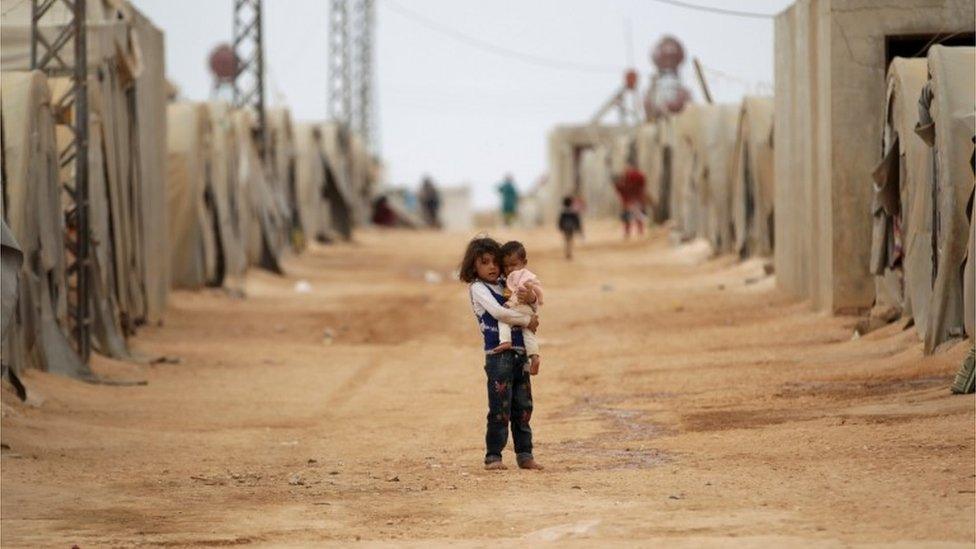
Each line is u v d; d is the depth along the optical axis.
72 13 37.59
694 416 25.36
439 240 95.50
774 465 19.33
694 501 16.88
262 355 40.06
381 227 119.88
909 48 39.69
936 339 28.81
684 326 41.66
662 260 65.88
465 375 34.94
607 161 112.19
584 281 58.28
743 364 32.47
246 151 64.00
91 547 15.74
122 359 37.78
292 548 15.23
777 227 47.47
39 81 33.25
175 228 54.28
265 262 65.25
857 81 38.00
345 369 36.91
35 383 30.95
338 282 64.00
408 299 54.84
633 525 15.52
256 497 19.28
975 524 14.53
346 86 113.25
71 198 37.62
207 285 56.09
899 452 19.44
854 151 38.12
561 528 15.55
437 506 17.69
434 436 25.33
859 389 26.67
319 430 26.80
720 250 62.16
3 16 39.31
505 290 20.67
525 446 20.64
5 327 24.39
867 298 38.34
